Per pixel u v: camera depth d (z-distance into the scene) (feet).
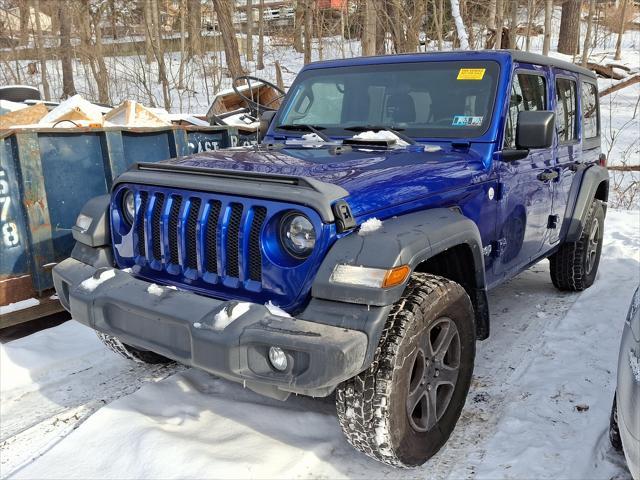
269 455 9.55
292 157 10.67
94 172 15.33
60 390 12.20
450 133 11.95
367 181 9.14
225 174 9.23
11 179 13.74
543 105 14.20
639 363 7.63
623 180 35.96
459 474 9.38
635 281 18.62
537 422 10.68
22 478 9.22
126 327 9.42
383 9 39.60
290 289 8.49
